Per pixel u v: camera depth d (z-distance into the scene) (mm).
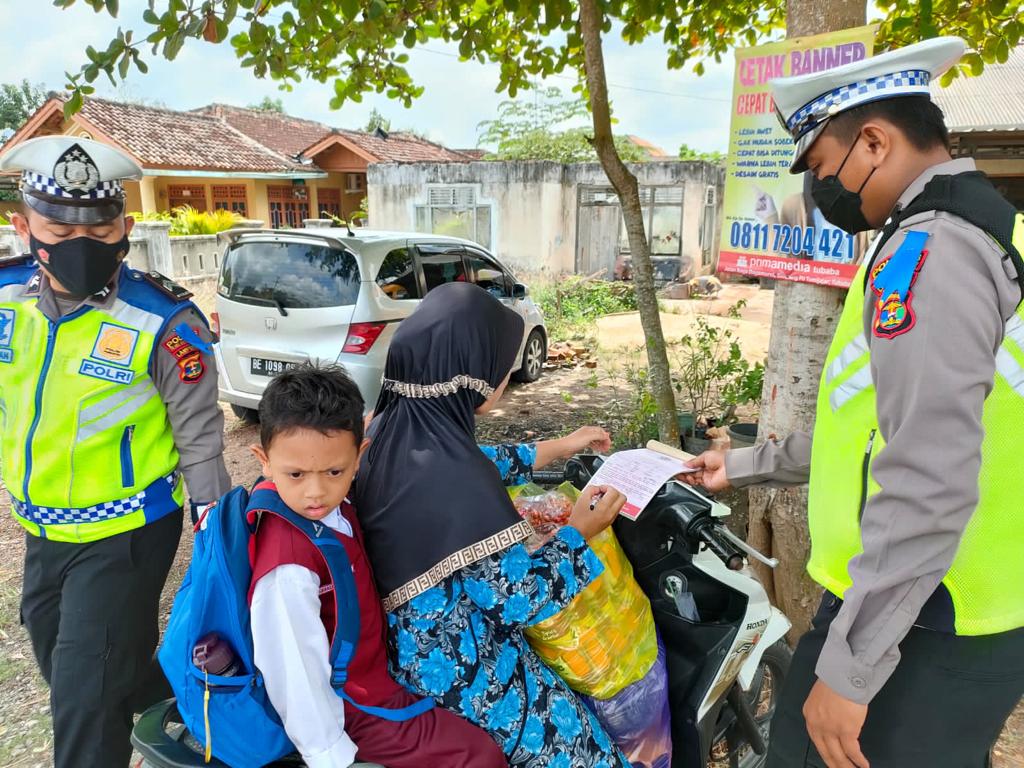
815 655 1600
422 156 22656
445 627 1452
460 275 6754
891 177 1423
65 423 1894
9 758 2643
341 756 1339
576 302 12625
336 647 1354
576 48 5121
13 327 1896
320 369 1464
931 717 1446
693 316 12164
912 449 1188
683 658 1967
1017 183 10289
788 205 2797
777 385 2949
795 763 1637
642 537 1980
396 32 4262
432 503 1440
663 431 4359
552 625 1670
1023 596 1387
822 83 1446
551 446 2180
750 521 3072
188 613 1344
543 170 14742
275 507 1361
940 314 1188
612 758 1689
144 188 17109
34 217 1765
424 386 1526
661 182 15734
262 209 19781
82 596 1947
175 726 1995
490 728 1505
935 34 3584
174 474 2076
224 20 2977
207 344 2061
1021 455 1319
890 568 1229
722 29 5293
